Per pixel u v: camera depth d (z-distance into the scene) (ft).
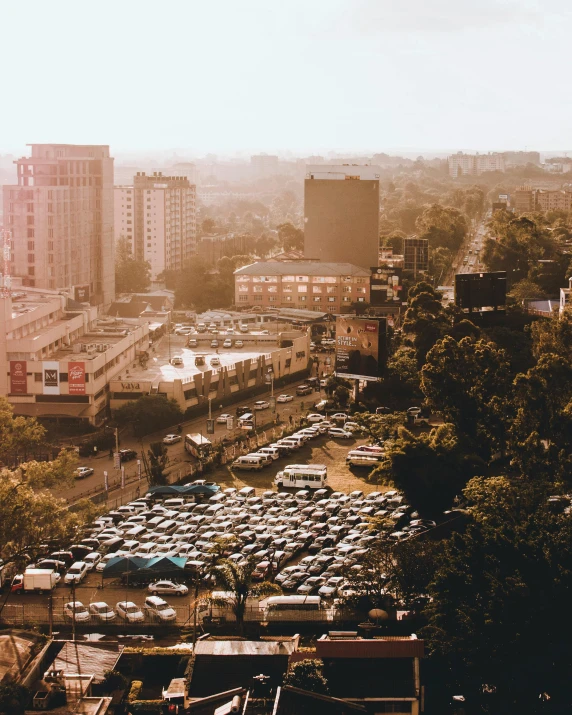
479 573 365.40
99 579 472.44
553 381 607.78
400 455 555.69
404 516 555.28
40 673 344.08
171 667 363.35
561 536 370.53
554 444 561.02
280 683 341.41
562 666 335.06
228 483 629.51
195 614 392.68
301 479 614.75
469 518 506.48
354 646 341.00
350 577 418.72
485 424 616.80
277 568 483.92
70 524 454.81
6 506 433.48
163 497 586.86
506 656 336.90
